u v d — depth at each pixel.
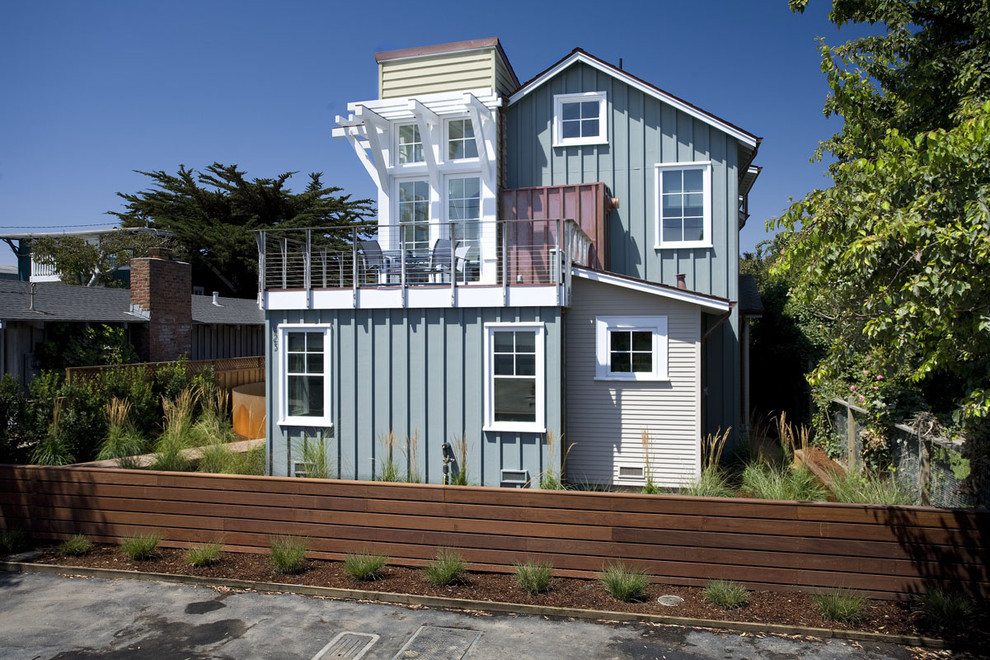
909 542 6.06
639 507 6.64
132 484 7.95
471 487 7.01
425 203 13.66
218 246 34.22
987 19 9.42
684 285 12.13
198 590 6.75
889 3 10.26
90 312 16.12
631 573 6.53
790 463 10.18
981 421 5.98
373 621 6.00
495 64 13.34
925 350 5.77
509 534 6.93
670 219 13.23
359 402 10.55
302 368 10.82
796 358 14.69
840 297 6.58
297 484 7.46
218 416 13.79
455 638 5.64
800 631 5.65
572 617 6.04
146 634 5.76
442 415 10.20
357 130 13.46
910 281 5.18
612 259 13.39
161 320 17.70
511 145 13.98
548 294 9.83
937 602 5.75
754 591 6.38
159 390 14.36
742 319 13.66
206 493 7.72
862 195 5.81
